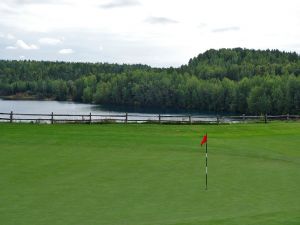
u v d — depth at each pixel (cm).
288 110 11938
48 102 18525
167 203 1666
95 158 2502
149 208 1600
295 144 3347
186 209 1597
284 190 1889
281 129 4291
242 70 18075
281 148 3139
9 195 1730
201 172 2211
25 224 1409
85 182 1947
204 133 3894
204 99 15112
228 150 2956
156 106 16550
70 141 3095
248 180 2066
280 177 2145
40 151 2675
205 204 1664
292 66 17738
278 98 12150
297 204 1684
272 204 1678
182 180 2028
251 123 4688
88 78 19912
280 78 13812
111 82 18150
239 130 4156
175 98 16112
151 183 1961
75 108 14475
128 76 18175
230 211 1581
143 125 4206
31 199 1683
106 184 1922
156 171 2208
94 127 3928
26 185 1880
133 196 1750
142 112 13900
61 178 2009
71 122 4228
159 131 3872
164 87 16325
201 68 19562
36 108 13850
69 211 1548
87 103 18212
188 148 2973
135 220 1466
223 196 1777
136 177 2062
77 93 19550
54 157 2500
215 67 19250
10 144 2900
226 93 14500
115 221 1455
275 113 12306
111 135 3459
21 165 2264
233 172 2238
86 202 1659
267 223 1441
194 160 2531
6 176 2028
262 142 3422
